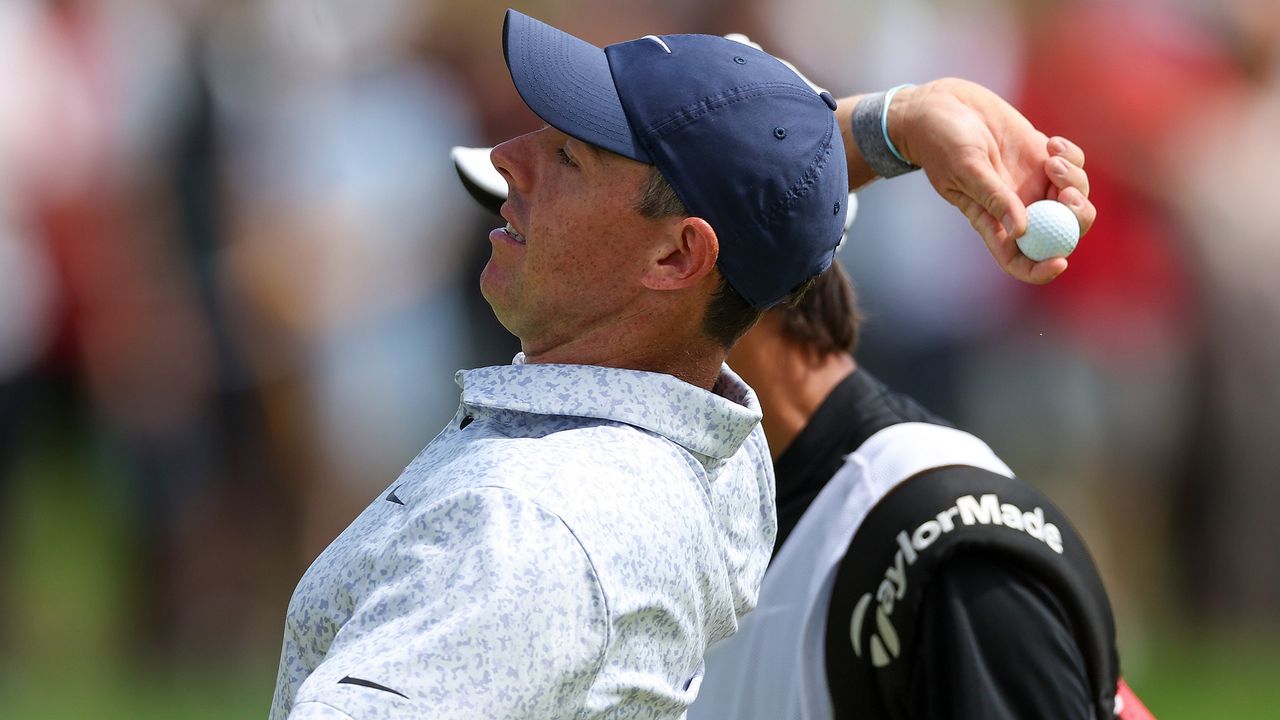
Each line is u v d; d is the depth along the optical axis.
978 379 22.45
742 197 6.37
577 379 6.35
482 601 5.61
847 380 8.47
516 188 6.65
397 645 5.60
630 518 5.98
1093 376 22.86
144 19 23.55
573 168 6.48
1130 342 22.91
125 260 23.56
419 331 23.25
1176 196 23.02
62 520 26.02
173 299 23.45
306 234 23.08
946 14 23.62
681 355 6.65
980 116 7.61
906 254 21.64
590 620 5.74
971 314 22.27
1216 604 23.83
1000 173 7.48
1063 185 7.31
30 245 23.36
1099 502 23.19
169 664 23.12
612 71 6.49
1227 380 23.16
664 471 6.23
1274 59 23.72
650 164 6.35
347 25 23.42
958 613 7.41
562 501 5.83
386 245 23.14
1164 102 23.12
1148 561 23.52
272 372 23.36
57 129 23.39
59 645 23.77
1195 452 23.36
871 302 21.48
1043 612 7.38
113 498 24.69
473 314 23.00
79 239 23.50
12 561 24.19
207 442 23.56
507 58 6.41
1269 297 23.14
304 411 23.41
